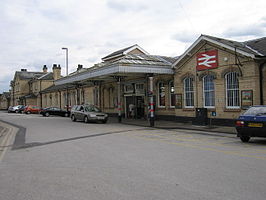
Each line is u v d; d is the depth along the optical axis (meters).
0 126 21.27
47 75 61.22
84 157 8.53
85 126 19.72
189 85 19.88
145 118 24.92
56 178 6.25
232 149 9.53
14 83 74.44
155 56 23.50
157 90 23.56
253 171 6.49
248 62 15.62
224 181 5.73
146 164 7.39
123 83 28.03
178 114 20.58
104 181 5.90
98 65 23.72
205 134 14.29
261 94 15.45
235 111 16.41
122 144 11.03
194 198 4.77
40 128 18.73
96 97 33.28
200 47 18.59
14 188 5.61
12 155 9.34
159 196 4.91
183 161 7.68
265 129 10.23
